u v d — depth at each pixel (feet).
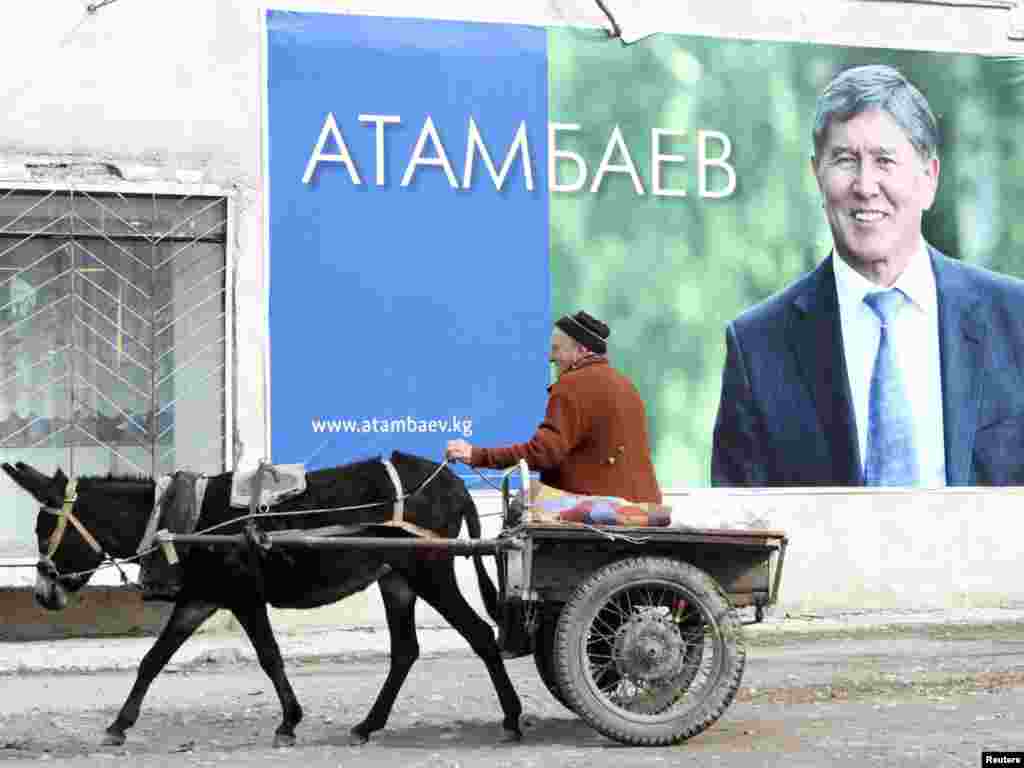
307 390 41.32
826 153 45.52
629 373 43.68
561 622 24.77
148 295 40.78
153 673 25.96
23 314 40.01
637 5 44.19
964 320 45.98
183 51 40.75
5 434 39.83
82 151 40.06
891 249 45.65
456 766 23.07
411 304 42.11
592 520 25.32
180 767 23.32
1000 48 46.78
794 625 42.70
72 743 26.30
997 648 38.32
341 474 26.63
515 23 43.19
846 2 45.85
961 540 45.60
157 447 40.68
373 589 41.60
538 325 43.04
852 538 44.78
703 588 24.93
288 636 40.37
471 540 25.40
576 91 43.60
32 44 39.78
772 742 24.90
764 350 44.68
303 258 41.42
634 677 24.97
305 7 41.60
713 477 44.04
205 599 25.89
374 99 42.06
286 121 41.42
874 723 26.76
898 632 41.81
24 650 37.70
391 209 42.06
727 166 44.73
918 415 45.47
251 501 25.82
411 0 42.50
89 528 25.93
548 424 26.27
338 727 27.99
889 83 45.96
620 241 43.78
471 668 36.17
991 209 46.52
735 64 44.91
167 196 40.73
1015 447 46.16
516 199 43.01
